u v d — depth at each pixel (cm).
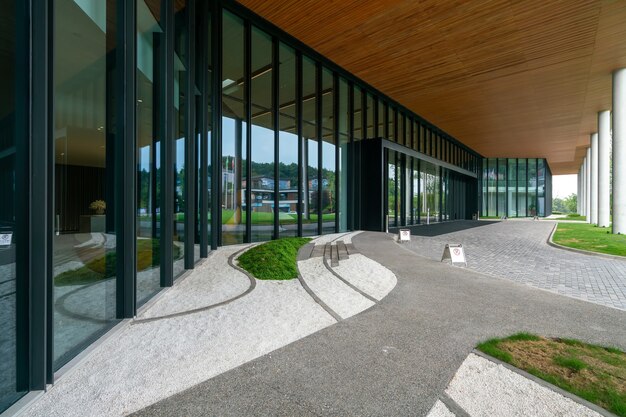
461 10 1057
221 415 251
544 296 590
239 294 595
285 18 1123
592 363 335
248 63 1171
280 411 256
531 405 264
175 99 766
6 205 288
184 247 777
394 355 355
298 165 1391
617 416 250
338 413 254
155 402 268
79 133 754
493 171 4588
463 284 675
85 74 567
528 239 1584
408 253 1033
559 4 1016
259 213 1235
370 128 1827
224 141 1114
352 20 1124
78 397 275
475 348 373
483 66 1477
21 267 286
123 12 457
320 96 1495
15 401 266
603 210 2217
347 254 966
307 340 397
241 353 361
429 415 252
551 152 3884
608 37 1213
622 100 1518
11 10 294
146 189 634
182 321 461
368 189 1744
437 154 2786
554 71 1526
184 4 779
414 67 1483
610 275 805
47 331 292
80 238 699
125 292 462
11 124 292
